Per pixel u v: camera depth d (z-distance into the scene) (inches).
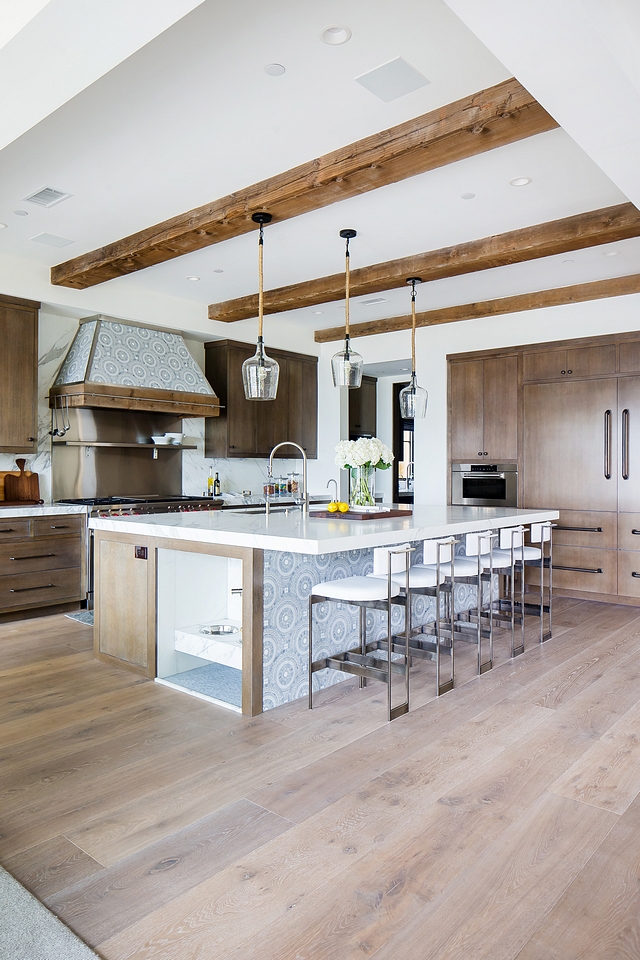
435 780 96.2
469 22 74.3
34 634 180.7
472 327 254.5
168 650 144.2
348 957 61.3
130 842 80.1
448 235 175.9
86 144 125.0
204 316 252.8
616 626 191.3
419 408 183.9
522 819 85.6
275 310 238.7
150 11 70.5
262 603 123.8
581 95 89.7
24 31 73.4
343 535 120.0
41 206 155.2
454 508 197.9
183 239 163.8
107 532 153.9
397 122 117.9
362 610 146.4
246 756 104.1
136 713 122.9
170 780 96.0
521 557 169.0
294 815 86.4
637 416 214.5
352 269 206.4
